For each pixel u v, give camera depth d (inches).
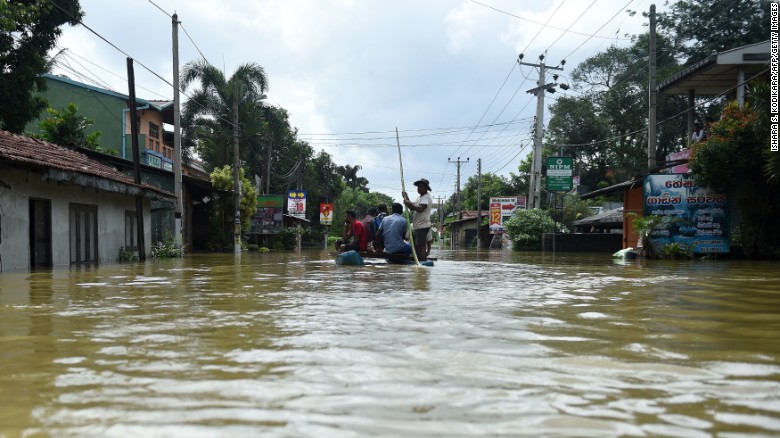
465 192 2984.7
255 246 1312.7
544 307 168.4
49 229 485.1
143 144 1135.6
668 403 71.6
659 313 155.4
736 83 805.9
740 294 210.7
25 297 204.1
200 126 1310.3
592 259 634.8
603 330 125.8
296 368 89.9
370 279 288.4
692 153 624.1
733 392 76.6
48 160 457.7
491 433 61.0
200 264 509.4
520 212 1187.3
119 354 100.8
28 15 708.0
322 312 156.4
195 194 1156.5
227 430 62.0
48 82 1083.9
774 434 60.5
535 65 1165.1
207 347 106.8
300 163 2026.3
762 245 598.9
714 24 1146.0
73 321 141.7
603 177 1728.6
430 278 294.7
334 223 2849.4
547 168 1225.4
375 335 119.0
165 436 60.4
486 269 394.3
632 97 1513.3
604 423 64.1
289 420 65.2
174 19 774.5
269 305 173.9
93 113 1111.0
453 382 81.5
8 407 70.4
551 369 89.4
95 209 573.9
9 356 99.5
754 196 596.1
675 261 567.2
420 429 62.3
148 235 716.0
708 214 624.4
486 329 126.9
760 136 568.1
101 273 362.3
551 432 61.2
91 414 67.5
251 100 1352.1
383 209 502.9
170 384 80.6
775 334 121.5
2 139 473.4
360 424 63.9
